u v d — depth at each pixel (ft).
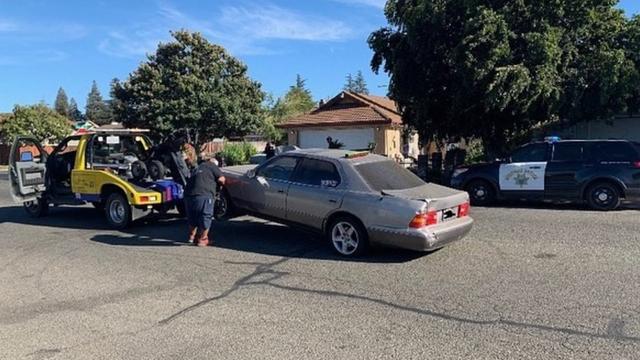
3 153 145.48
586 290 20.93
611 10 54.19
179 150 38.37
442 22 53.98
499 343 16.06
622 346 15.69
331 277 23.44
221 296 21.11
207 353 15.78
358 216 26.40
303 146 116.98
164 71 116.98
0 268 26.58
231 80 120.57
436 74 57.98
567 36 53.11
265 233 33.22
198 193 29.96
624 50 53.52
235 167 34.42
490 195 45.62
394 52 59.36
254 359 15.30
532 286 21.57
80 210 46.83
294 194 28.94
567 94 53.42
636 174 40.55
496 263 25.20
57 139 153.07
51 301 21.04
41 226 38.93
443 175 62.23
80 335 17.44
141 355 15.75
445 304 19.62
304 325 17.83
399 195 25.85
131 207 35.83
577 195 42.27
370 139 109.50
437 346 15.92
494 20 50.19
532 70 51.01
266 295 21.11
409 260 26.03
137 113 115.85
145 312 19.47
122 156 41.14
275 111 203.62
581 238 30.35
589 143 42.75
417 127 64.75
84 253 29.40
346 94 118.42
